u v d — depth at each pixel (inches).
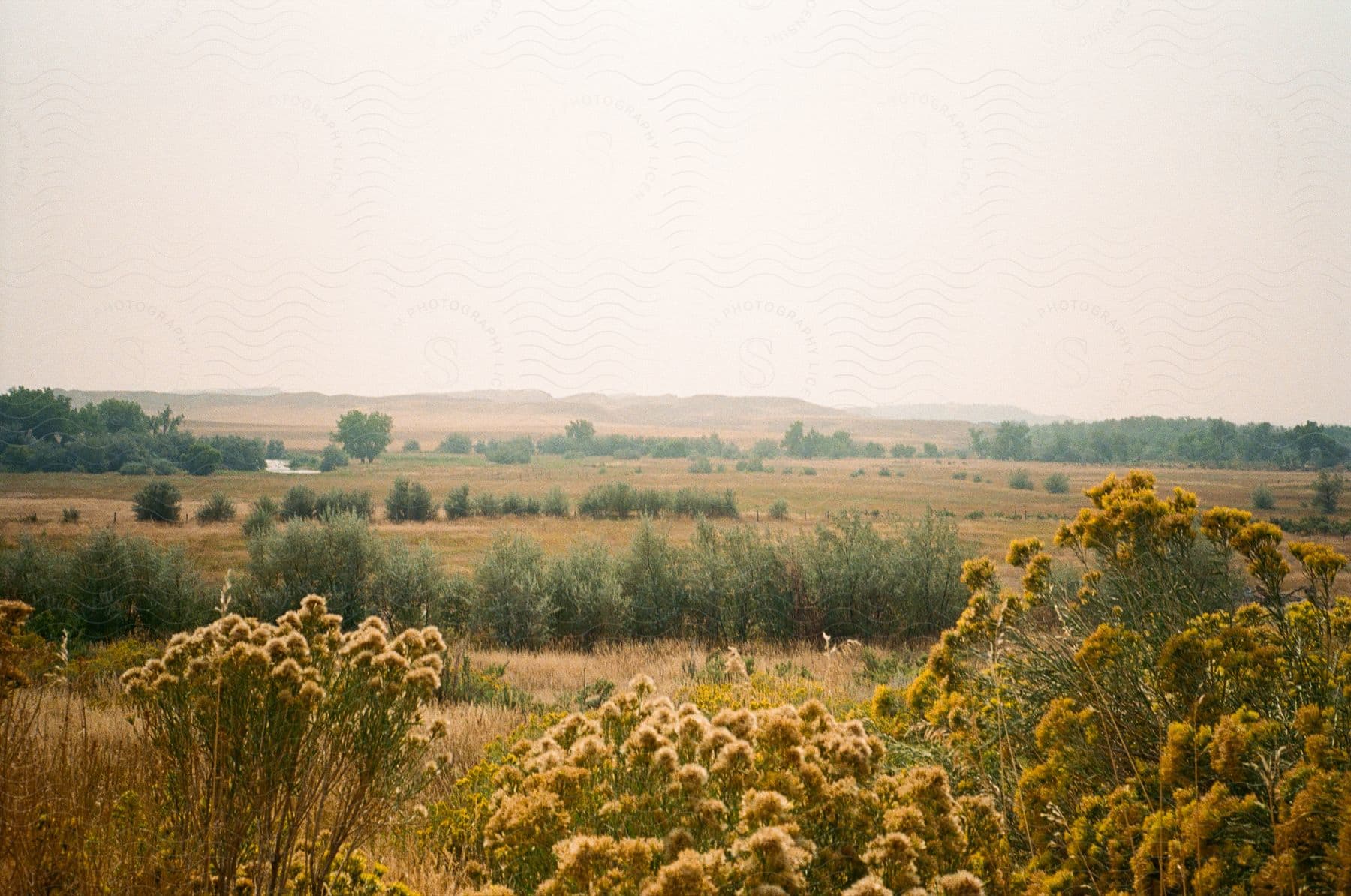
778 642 677.3
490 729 262.4
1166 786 88.6
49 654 226.8
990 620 127.0
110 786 115.3
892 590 700.0
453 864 126.6
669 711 102.5
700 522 799.7
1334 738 82.1
